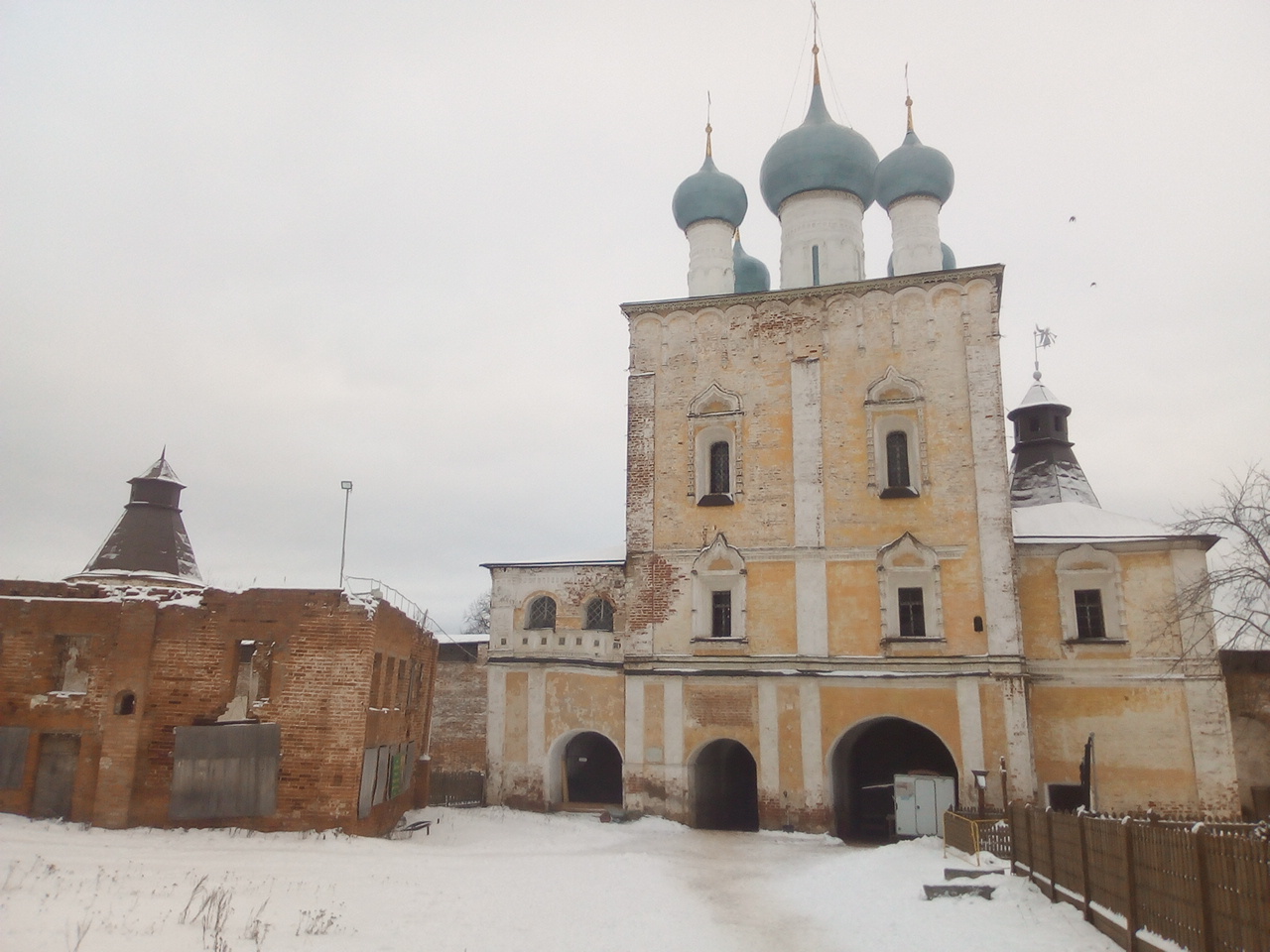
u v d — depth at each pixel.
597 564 41.22
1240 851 11.23
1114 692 33.12
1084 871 16.58
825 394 37.22
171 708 25.55
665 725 36.03
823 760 33.97
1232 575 26.47
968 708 32.91
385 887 20.09
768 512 36.81
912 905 19.36
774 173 43.38
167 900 17.12
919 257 41.66
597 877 23.61
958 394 35.81
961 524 34.62
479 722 46.66
